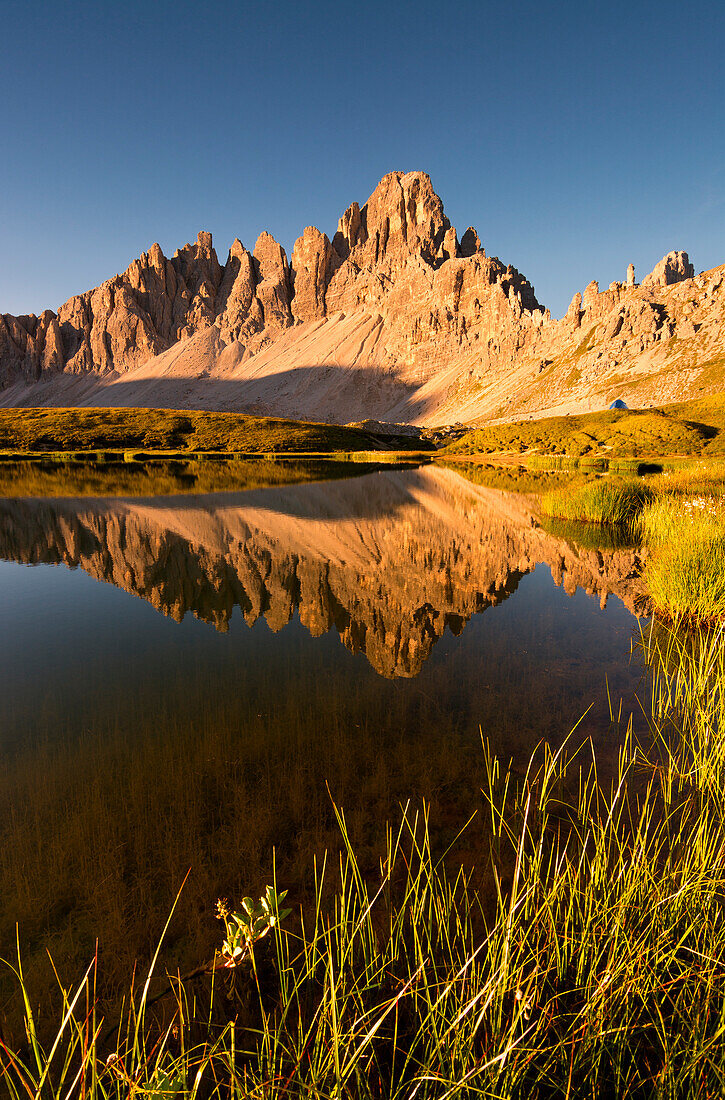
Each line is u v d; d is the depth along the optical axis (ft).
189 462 231.91
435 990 7.86
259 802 12.95
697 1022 6.76
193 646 25.63
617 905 8.32
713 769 13.19
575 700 18.69
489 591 34.88
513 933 8.32
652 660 22.45
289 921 9.58
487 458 236.43
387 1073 7.06
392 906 9.77
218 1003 8.11
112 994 8.24
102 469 183.21
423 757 14.94
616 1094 6.45
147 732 16.98
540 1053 6.88
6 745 16.35
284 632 27.48
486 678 20.92
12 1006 8.14
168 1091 5.57
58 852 11.27
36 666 23.26
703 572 27.50
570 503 65.10
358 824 12.10
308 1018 7.84
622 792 13.06
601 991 7.05
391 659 23.34
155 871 10.78
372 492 106.32
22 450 284.61
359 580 38.27
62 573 41.68
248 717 17.87
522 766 14.43
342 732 16.57
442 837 11.66
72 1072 7.43
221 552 48.88
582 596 33.24
